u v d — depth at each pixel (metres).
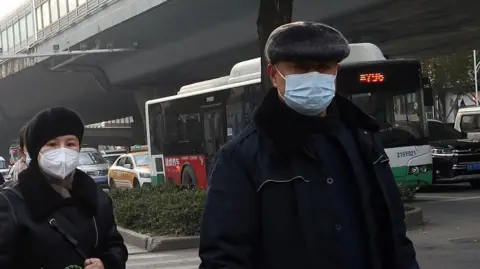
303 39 2.95
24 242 3.67
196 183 18.73
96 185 3.97
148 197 13.95
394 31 28.16
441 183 20.62
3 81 48.84
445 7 23.27
